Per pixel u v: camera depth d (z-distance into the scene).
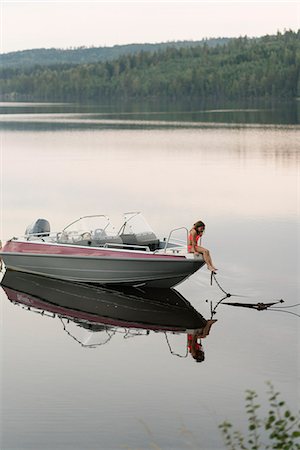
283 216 24.53
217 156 46.00
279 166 39.88
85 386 11.55
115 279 17.11
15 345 13.41
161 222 23.34
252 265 18.42
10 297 16.64
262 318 14.69
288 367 12.09
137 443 9.83
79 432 10.14
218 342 13.41
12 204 27.09
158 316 15.09
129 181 33.72
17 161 43.78
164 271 16.48
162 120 92.81
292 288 16.58
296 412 10.47
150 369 12.20
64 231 18.11
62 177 35.44
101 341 13.60
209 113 115.12
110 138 61.91
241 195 29.06
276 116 101.19
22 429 10.16
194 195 29.12
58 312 15.53
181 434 10.02
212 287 16.88
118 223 23.33
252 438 9.83
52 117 105.00
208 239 21.12
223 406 10.82
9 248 18.45
